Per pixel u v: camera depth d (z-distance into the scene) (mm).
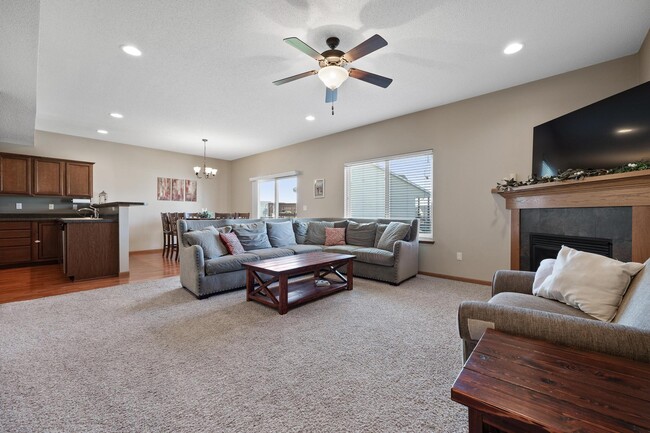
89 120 4836
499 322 1249
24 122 3844
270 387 1599
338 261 3373
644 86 2119
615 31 2500
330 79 2488
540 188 2863
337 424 1321
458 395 807
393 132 4824
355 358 1922
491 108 3781
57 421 1329
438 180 4297
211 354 1964
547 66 3100
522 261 3201
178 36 2531
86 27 2396
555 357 997
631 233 2203
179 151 7355
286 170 6797
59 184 5508
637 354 985
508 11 2232
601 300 1467
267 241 4332
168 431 1274
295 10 2213
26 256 5090
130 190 6633
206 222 4008
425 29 2451
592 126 2484
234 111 4430
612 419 694
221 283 3344
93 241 4137
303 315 2703
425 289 3617
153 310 2820
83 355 1937
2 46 2109
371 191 5242
